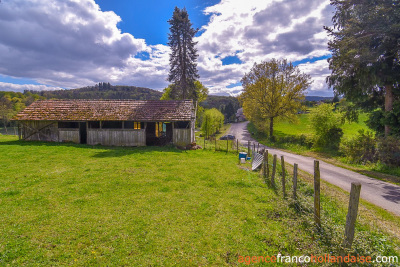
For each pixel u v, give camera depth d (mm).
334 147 23922
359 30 17109
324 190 10398
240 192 9984
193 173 13094
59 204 8352
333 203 8570
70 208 8008
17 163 14758
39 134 25891
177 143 24047
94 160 16203
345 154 20062
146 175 12406
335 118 25031
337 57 18562
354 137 19797
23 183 10617
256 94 37500
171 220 7242
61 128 25422
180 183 11141
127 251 5551
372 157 17188
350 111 23641
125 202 8633
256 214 7758
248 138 46562
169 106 25859
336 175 14078
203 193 9812
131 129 24203
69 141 25391
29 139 26078
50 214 7465
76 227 6660
